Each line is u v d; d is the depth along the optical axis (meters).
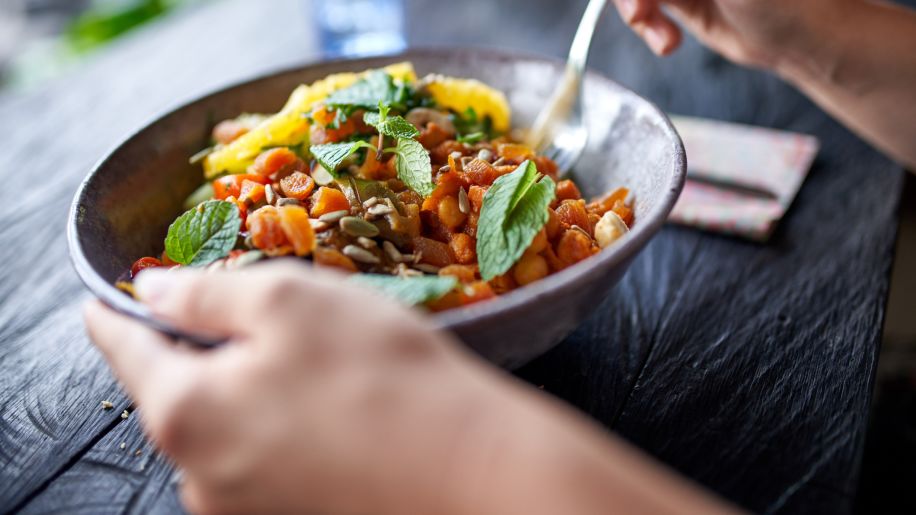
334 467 0.25
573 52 0.45
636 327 0.38
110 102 0.62
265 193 0.37
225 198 0.38
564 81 0.44
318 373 0.25
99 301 0.31
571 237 0.35
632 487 0.24
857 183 0.47
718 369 0.36
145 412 0.27
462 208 0.36
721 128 0.52
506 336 0.30
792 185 0.47
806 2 0.48
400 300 0.30
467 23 0.72
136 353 0.28
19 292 0.42
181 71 0.67
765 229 0.43
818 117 0.54
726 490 0.32
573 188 0.39
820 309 0.39
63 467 0.33
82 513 0.32
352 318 0.26
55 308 0.41
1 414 0.36
